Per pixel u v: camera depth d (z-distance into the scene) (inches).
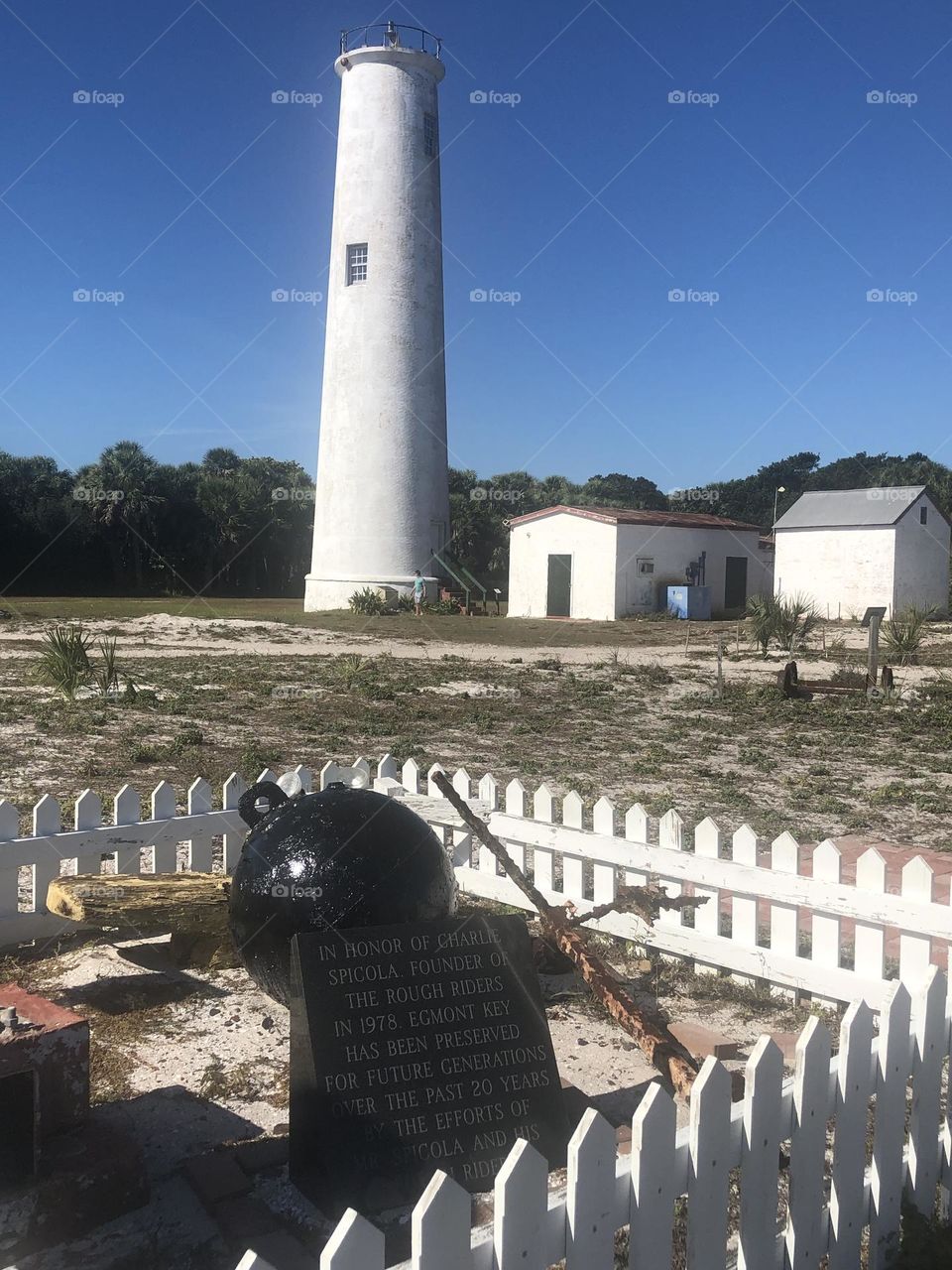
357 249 1605.6
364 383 1608.0
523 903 276.4
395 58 1562.5
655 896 190.9
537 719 645.3
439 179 1653.5
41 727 548.7
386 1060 148.4
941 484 3011.8
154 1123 168.1
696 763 510.9
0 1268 132.4
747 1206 125.2
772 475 3863.2
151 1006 214.7
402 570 1636.3
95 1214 141.1
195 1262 135.2
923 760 529.7
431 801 294.5
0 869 247.1
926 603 1669.5
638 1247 114.3
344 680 820.6
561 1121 155.2
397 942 154.6
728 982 236.4
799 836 362.9
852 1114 135.3
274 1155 156.7
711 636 1343.5
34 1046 143.5
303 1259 134.0
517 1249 103.6
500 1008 157.3
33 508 2768.2
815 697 778.8
